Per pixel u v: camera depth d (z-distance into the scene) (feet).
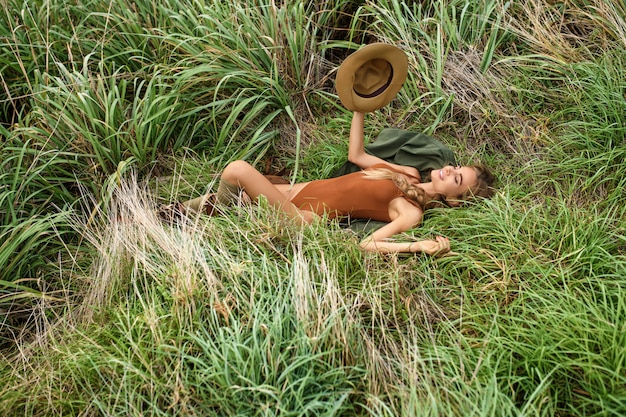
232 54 12.63
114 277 9.71
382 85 11.42
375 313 9.33
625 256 9.59
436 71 13.30
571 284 9.42
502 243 10.29
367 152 12.56
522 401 8.27
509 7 13.96
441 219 11.09
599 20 13.48
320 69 13.98
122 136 11.98
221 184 11.30
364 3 14.47
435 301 9.70
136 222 10.28
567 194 11.53
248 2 13.23
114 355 8.73
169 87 12.75
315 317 8.70
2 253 9.88
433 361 8.66
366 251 10.34
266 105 13.15
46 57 12.14
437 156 12.19
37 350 9.27
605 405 7.66
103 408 8.13
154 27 13.33
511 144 12.80
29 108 12.71
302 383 7.82
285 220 10.58
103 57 12.89
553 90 13.09
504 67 13.48
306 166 12.89
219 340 8.42
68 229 11.17
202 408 8.01
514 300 9.36
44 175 11.40
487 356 8.34
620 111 12.12
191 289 8.95
